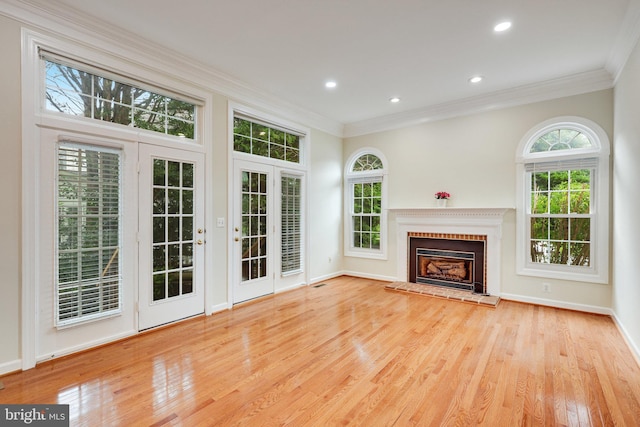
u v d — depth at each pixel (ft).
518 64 11.09
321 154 17.74
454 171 15.23
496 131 14.08
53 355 8.25
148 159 10.23
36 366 7.88
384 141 17.67
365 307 12.94
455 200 15.21
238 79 12.48
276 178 15.11
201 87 11.71
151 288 10.34
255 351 8.84
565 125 12.59
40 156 8.01
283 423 5.82
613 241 11.42
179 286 11.12
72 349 8.59
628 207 9.46
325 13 8.30
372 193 18.39
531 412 6.12
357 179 18.86
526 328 10.52
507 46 9.89
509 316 11.72
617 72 10.66
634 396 6.64
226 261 12.69
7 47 7.49
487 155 14.30
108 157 9.31
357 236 19.16
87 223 8.86
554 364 8.04
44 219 8.08
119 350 8.86
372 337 9.82
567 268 12.60
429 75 12.05
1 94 7.42
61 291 8.39
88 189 8.88
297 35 9.41
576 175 12.50
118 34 9.17
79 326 8.75
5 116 7.48
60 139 8.32
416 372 7.67
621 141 10.33
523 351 8.79
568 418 5.94
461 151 15.03
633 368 7.81
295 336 9.91
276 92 13.84
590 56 10.46
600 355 8.52
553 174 12.98
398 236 16.96
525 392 6.80
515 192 13.56
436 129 15.83
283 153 15.72
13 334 7.62
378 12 8.23
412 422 5.85
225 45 10.00
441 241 15.65
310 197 16.92
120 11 8.26
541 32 9.08
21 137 7.70
